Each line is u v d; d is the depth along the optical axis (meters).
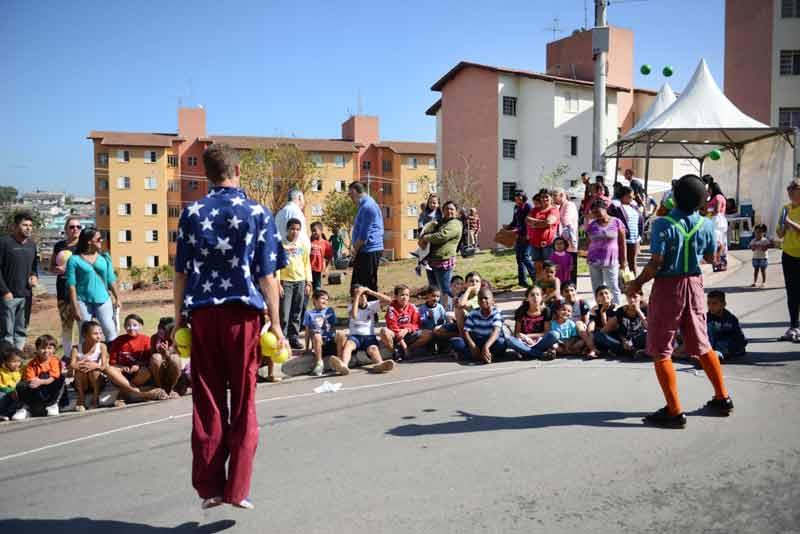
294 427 5.71
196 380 3.70
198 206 3.70
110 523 3.90
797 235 8.03
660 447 4.78
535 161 44.34
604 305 8.32
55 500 4.30
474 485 4.21
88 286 8.14
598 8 18.45
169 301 21.38
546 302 9.40
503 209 45.00
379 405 6.34
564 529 3.57
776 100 35.62
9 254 8.43
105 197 65.25
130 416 6.62
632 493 4.00
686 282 5.36
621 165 44.72
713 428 5.17
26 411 6.88
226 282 3.68
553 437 5.10
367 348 8.37
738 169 22.17
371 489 4.21
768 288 11.96
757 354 7.68
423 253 9.98
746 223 19.78
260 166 55.78
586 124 44.50
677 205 5.37
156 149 65.19
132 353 7.46
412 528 3.64
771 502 3.81
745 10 36.47
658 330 5.35
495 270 16.45
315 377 7.92
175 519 3.92
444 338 8.80
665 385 5.25
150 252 65.50
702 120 19.20
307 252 9.62
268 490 4.27
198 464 3.63
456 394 6.62
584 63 47.09
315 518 3.82
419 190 71.50
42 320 19.14
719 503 3.83
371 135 72.31
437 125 50.94
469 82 46.38
